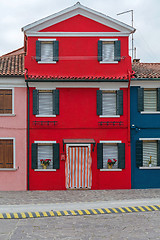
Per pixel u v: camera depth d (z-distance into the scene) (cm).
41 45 1792
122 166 1784
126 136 1795
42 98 1778
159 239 1013
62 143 1777
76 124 1783
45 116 1764
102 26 1797
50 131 1773
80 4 1764
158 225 1150
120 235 1048
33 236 1040
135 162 1802
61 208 1372
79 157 1781
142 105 1795
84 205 1423
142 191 1734
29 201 1499
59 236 1039
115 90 1797
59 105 1777
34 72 1769
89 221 1196
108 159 1798
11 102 1761
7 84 1745
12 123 1759
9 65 1880
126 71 1792
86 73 1783
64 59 1780
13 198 1561
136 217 1246
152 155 1825
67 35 1786
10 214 1280
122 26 1786
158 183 1811
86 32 1788
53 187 1772
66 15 1786
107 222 1184
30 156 1766
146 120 1805
